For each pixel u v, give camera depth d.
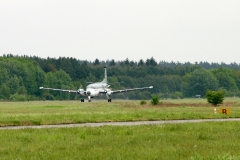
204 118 119.69
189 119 116.81
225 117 122.50
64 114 130.25
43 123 103.75
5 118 113.00
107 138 68.44
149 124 92.56
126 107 188.88
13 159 51.56
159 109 167.88
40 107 192.88
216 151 55.94
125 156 52.16
